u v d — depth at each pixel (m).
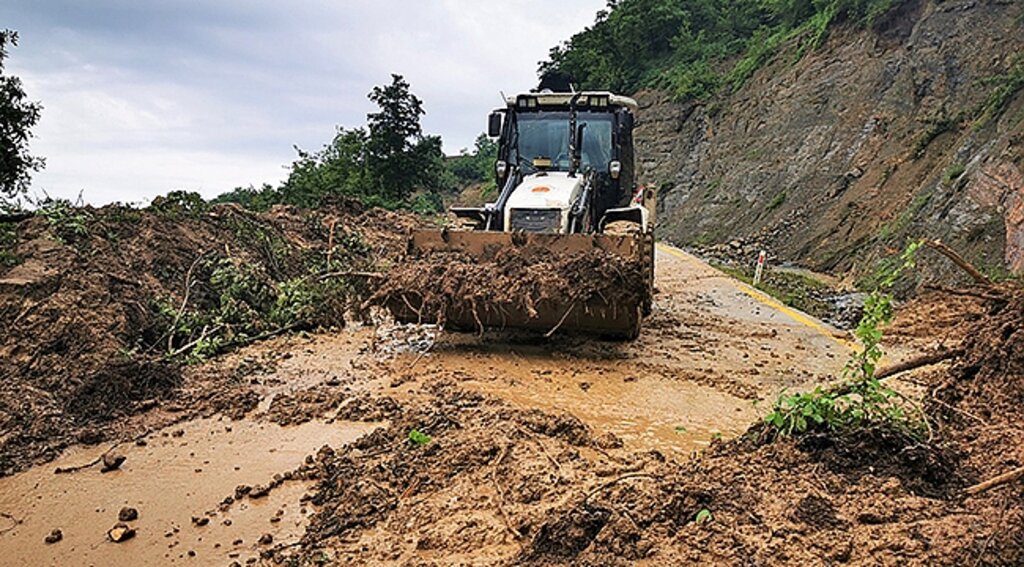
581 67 44.03
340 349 8.87
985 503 4.00
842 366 8.27
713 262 21.11
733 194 28.84
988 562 3.46
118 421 6.34
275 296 10.42
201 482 5.18
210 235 11.71
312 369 7.97
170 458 5.60
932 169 19.48
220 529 4.54
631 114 10.42
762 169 27.95
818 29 29.86
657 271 16.06
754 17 40.81
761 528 3.88
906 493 4.20
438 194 48.38
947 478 4.41
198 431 6.15
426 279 8.07
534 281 7.77
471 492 4.81
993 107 17.62
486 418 6.12
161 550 4.31
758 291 13.69
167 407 6.66
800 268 21.06
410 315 8.50
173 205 11.84
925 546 3.61
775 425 4.94
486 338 9.16
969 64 21.45
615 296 7.82
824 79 27.67
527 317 8.16
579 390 7.21
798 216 23.77
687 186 32.88
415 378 7.58
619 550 3.78
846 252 20.14
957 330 9.52
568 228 8.82
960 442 4.91
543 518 4.33
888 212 19.83
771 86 30.75
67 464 5.50
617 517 4.00
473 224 9.23
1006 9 21.89
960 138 18.95
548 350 8.64
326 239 15.66
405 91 31.53
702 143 33.78
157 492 5.04
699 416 6.52
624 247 7.95
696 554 3.68
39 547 4.36
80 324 7.59
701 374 7.76
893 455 4.59
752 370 8.00
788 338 9.69
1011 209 14.43
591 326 8.34
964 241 15.34
